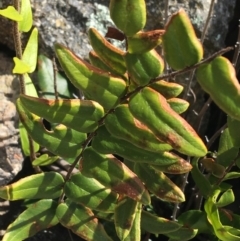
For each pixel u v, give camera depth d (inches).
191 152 5.2
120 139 6.0
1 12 5.8
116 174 6.2
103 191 6.7
